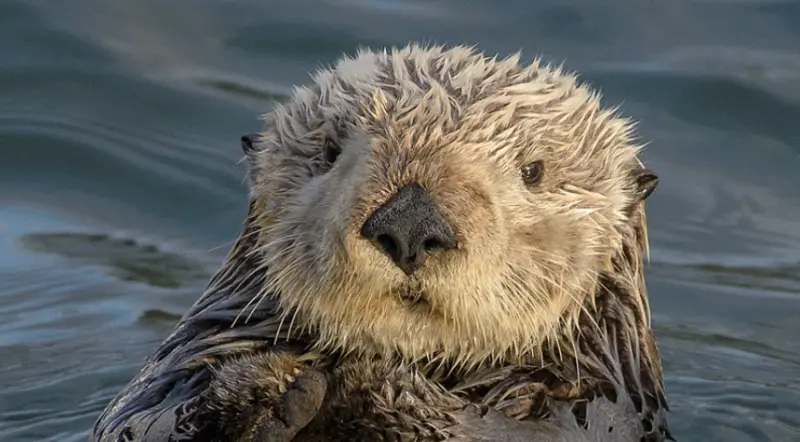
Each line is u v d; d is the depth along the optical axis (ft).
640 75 60.23
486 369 31.78
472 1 65.87
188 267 52.70
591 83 59.11
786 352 48.34
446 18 64.18
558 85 33.24
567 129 32.17
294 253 30.01
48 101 59.11
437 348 30.66
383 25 63.46
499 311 29.25
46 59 60.90
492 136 30.14
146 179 56.65
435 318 28.99
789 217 55.21
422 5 65.67
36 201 55.77
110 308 50.26
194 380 31.76
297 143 32.55
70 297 50.85
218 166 56.95
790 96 59.62
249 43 62.75
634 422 32.60
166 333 48.70
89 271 52.37
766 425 41.29
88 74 60.34
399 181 28.35
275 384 29.12
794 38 63.46
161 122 58.90
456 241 27.84
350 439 29.50
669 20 64.59
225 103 59.16
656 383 34.63
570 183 31.91
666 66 60.95
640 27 63.82
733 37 63.52
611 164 33.55
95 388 45.21
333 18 64.13
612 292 33.42
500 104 30.81
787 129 58.75
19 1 63.57
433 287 28.12
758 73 60.70
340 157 30.48
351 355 30.99
